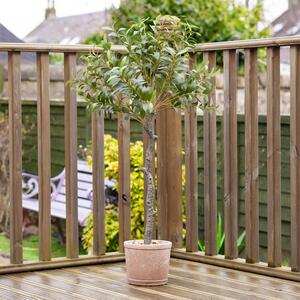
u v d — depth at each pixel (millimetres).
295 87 3219
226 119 3520
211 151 3621
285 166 4578
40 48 3426
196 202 3727
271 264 3369
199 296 2984
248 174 3441
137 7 7898
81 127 6348
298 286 3174
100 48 3533
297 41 3182
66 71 3520
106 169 4902
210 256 3639
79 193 5836
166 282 3209
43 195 3500
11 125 3414
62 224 6543
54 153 6559
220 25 7668
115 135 5871
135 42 3131
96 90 3168
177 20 3283
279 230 3367
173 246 3846
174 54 3121
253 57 3406
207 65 3467
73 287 3139
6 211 6684
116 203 4988
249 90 3416
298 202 3246
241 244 4809
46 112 3477
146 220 3555
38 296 2973
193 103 3246
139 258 3158
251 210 3447
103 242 3654
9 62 3408
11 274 3416
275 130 3320
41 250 3514
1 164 6699
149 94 3043
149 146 3248
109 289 3107
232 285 3184
